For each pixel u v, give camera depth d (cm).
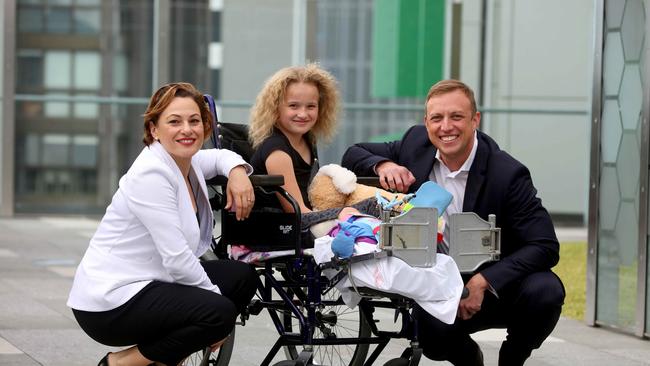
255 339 864
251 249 614
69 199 1809
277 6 1780
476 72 1764
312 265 594
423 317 621
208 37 1789
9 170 1797
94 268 570
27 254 1351
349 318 736
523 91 1772
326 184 624
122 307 562
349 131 1758
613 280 970
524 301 624
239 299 605
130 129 1803
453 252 596
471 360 652
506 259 620
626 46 959
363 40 1766
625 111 961
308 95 636
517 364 646
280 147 631
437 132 620
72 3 1794
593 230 994
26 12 1791
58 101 1797
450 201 591
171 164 576
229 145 666
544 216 631
